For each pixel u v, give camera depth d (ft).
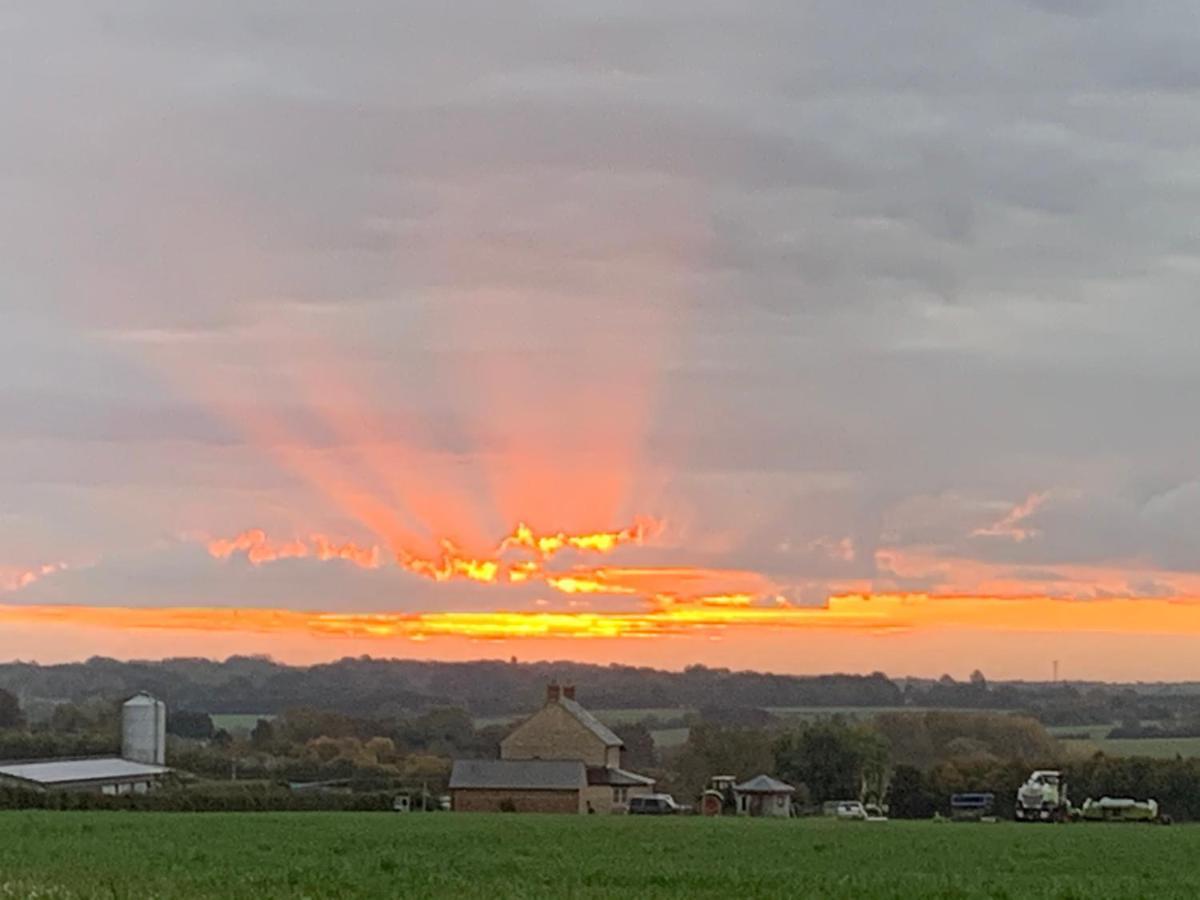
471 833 239.91
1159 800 454.81
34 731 578.66
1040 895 135.54
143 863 159.02
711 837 241.96
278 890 122.42
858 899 128.06
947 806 469.16
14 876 132.98
